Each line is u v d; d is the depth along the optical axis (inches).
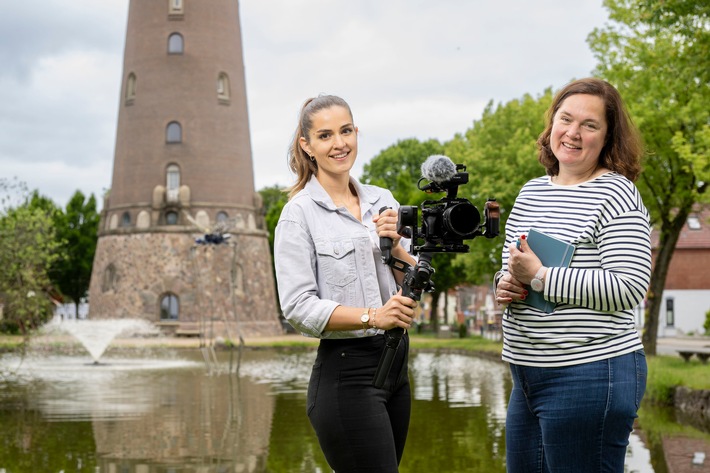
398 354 150.5
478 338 1654.8
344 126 155.5
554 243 142.2
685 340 1657.2
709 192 674.8
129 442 402.6
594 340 138.9
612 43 824.9
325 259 152.5
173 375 860.6
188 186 1894.7
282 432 433.4
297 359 1153.4
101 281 1948.8
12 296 784.9
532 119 1214.3
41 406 567.2
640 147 151.3
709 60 478.3
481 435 404.2
